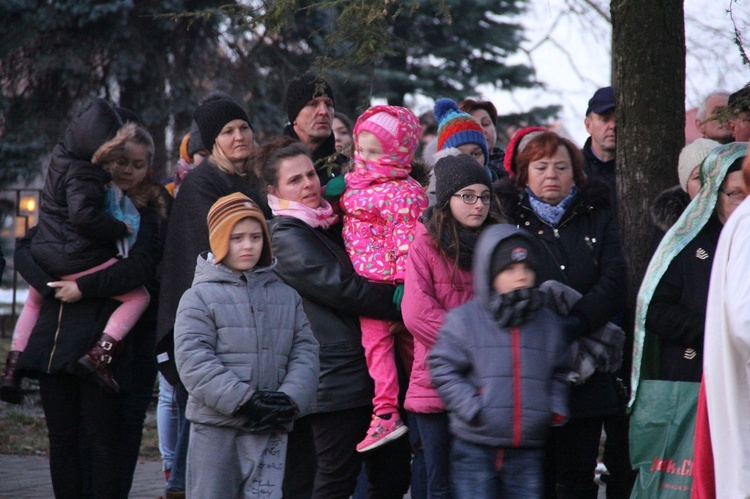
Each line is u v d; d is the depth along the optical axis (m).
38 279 17.86
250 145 17.73
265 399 13.87
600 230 15.91
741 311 10.31
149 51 60.22
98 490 17.31
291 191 16.31
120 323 17.59
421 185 17.22
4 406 32.56
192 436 14.29
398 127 16.17
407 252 15.69
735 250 10.66
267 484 14.34
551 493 16.36
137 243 18.16
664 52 17.66
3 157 61.47
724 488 10.86
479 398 13.09
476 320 13.34
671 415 14.27
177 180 24.33
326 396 15.80
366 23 16.80
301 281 15.79
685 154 16.11
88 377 17.22
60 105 62.12
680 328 14.39
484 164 19.08
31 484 22.59
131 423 18.77
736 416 10.73
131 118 21.47
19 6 58.03
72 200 17.45
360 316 15.89
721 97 20.20
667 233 14.96
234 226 14.32
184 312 14.12
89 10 58.03
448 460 14.80
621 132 18.02
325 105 19.41
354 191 16.34
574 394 15.28
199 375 13.82
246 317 14.29
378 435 15.66
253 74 62.75
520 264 13.16
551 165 15.87
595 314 14.95
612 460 17.64
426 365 14.78
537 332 13.27
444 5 17.64
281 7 17.06
